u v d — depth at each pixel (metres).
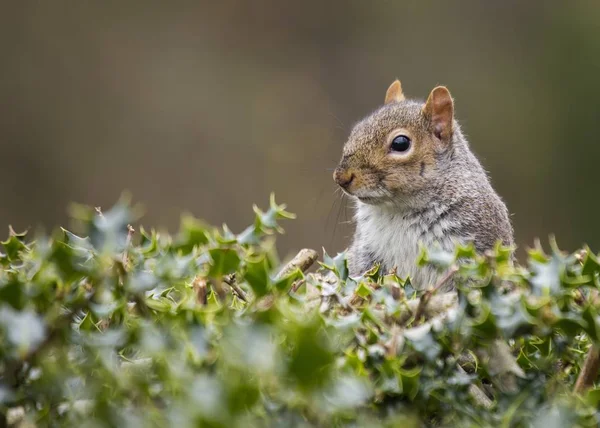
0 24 3.95
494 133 4.01
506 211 3.19
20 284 1.73
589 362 2.02
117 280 1.89
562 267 2.03
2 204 3.79
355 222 3.22
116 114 3.96
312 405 1.54
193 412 1.41
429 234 3.16
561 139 3.99
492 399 2.17
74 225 1.97
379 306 2.26
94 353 1.74
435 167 3.17
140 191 3.85
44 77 3.96
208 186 3.86
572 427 1.75
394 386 1.86
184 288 2.22
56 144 3.90
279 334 1.71
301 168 3.88
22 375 1.73
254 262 1.96
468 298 1.98
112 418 1.58
